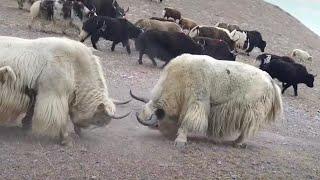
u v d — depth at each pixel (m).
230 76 10.30
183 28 27.84
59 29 21.58
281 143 11.66
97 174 8.16
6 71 8.79
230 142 10.81
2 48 8.95
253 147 10.80
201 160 9.41
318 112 16.94
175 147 9.84
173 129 10.32
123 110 11.87
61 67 9.03
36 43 9.12
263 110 10.42
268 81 10.51
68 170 8.15
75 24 21.72
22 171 7.91
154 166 8.80
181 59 10.28
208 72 10.19
